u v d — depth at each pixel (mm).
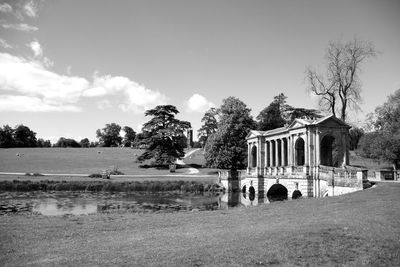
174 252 14359
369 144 63906
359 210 22391
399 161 58531
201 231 20094
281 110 99062
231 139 78375
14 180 62812
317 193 43375
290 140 52781
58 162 104688
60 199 50219
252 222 22625
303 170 46719
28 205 43156
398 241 14898
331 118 47969
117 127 184875
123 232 21453
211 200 52781
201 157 123250
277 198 54375
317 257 13281
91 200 49906
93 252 15523
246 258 13172
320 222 19312
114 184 64375
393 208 21750
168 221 25344
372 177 48750
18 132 156750
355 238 15414
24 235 20609
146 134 100750
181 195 59781
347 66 59875
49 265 13570
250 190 61688
